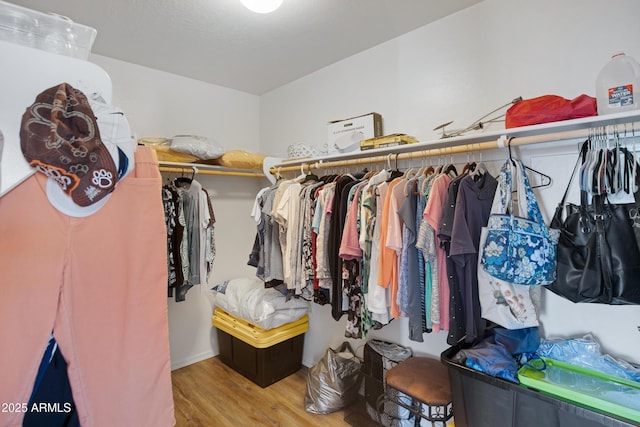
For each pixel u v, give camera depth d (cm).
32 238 55
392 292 149
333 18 186
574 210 127
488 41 168
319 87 256
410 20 188
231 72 262
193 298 274
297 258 196
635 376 118
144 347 69
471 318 134
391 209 146
